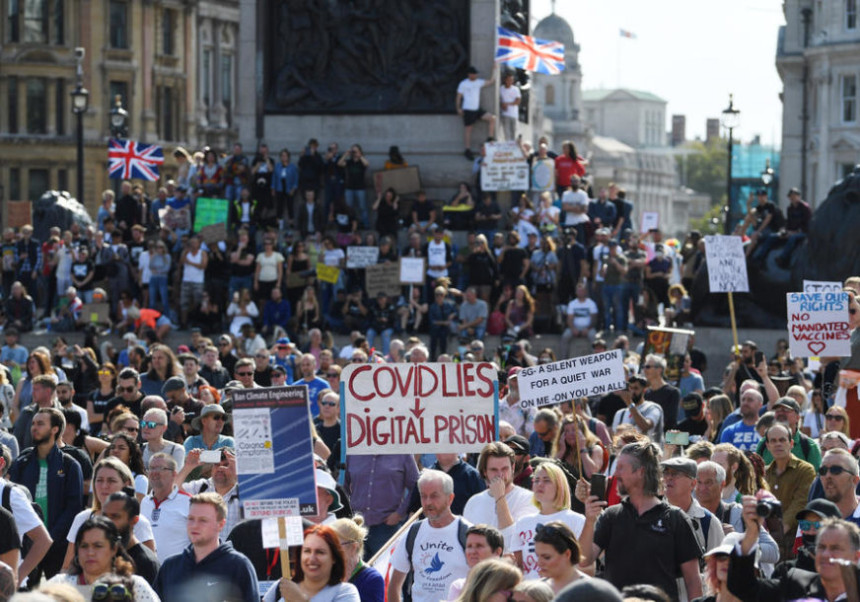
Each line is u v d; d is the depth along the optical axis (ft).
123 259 344.28
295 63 367.66
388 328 316.19
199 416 156.35
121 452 144.46
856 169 311.88
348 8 365.81
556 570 100.07
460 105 360.48
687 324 322.14
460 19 364.58
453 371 133.49
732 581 100.12
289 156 357.20
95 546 104.01
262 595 119.44
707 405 188.85
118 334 325.62
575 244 322.14
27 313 341.82
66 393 190.80
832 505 107.55
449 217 352.90
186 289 329.52
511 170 348.18
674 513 110.32
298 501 107.04
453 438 133.39
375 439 133.59
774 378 197.67
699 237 347.97
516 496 129.08
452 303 308.81
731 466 135.23
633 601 84.23
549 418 159.53
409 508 153.28
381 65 366.84
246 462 107.34
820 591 99.71
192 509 109.29
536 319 321.32
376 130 365.81
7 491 124.36
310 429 107.24
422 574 120.47
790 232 323.16
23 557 135.85
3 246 373.81
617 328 315.17
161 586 109.70
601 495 113.09
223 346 258.57
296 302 328.49
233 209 355.97
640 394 186.91
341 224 348.18
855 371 183.83
